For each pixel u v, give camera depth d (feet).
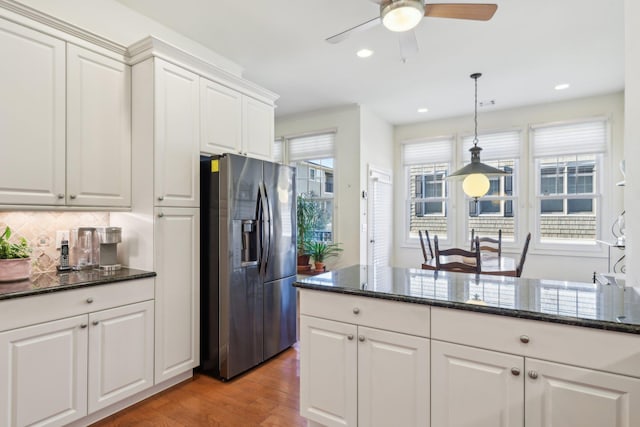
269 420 7.01
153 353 7.74
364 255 16.51
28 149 6.55
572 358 4.19
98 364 6.77
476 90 14.30
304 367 6.24
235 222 8.79
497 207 16.99
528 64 11.95
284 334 10.46
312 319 6.18
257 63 11.99
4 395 5.56
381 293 5.48
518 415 4.50
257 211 9.48
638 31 6.27
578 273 15.12
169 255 8.07
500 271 9.64
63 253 7.65
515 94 14.78
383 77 13.14
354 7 8.78
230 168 8.65
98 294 6.78
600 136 14.76
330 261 16.93
